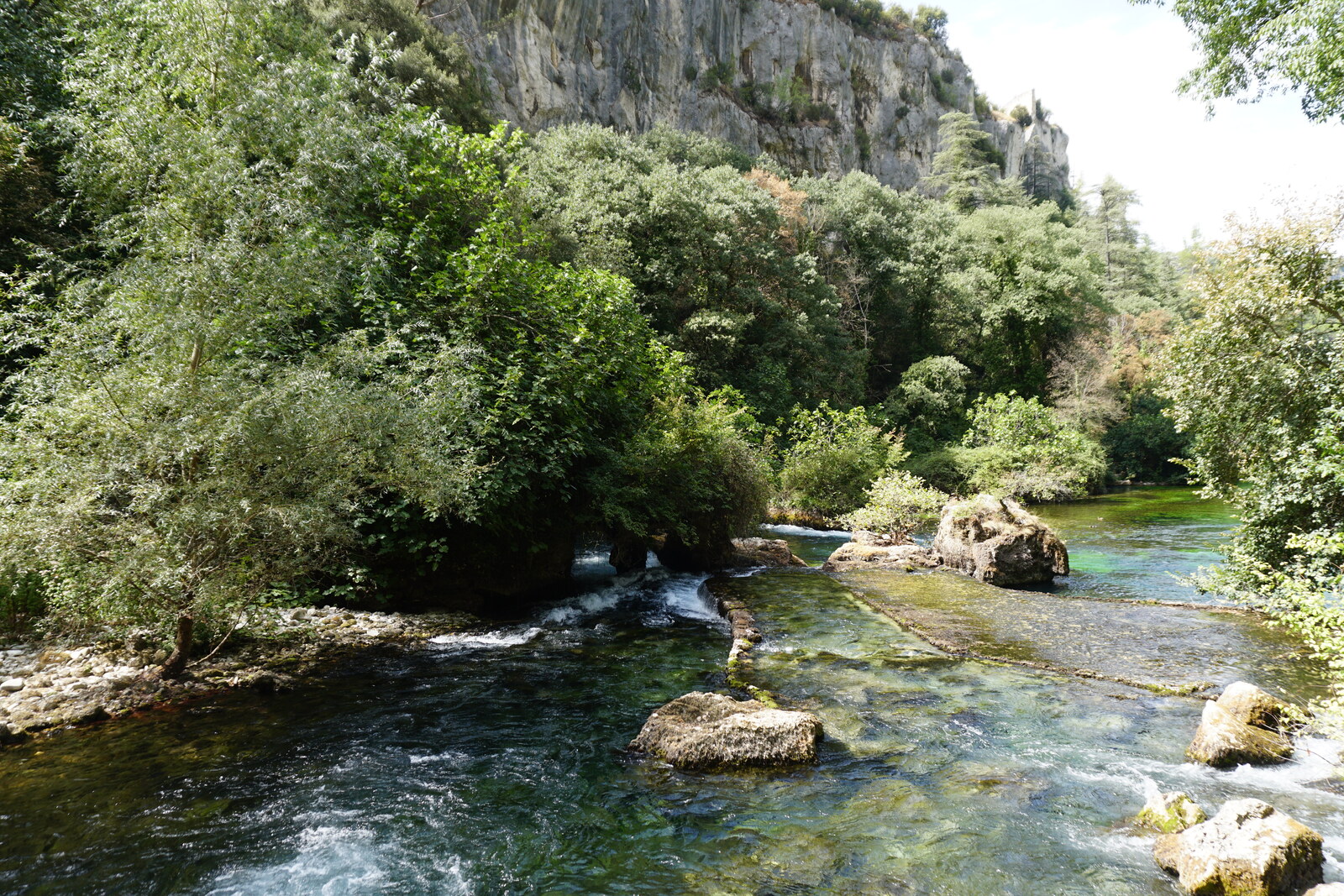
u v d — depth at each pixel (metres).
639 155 35.91
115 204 8.95
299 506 6.60
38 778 5.07
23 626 7.71
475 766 5.51
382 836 4.50
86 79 8.77
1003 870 4.09
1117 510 26.95
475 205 13.52
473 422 9.26
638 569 14.74
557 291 12.59
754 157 65.56
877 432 25.52
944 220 50.09
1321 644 5.21
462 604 10.53
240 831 4.50
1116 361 45.72
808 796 5.02
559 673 7.86
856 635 9.28
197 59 8.44
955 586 12.46
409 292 11.26
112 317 6.76
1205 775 5.25
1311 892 3.58
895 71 86.94
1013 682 7.38
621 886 3.98
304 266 7.45
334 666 7.83
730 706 6.12
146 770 5.27
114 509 6.35
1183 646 8.57
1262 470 9.82
